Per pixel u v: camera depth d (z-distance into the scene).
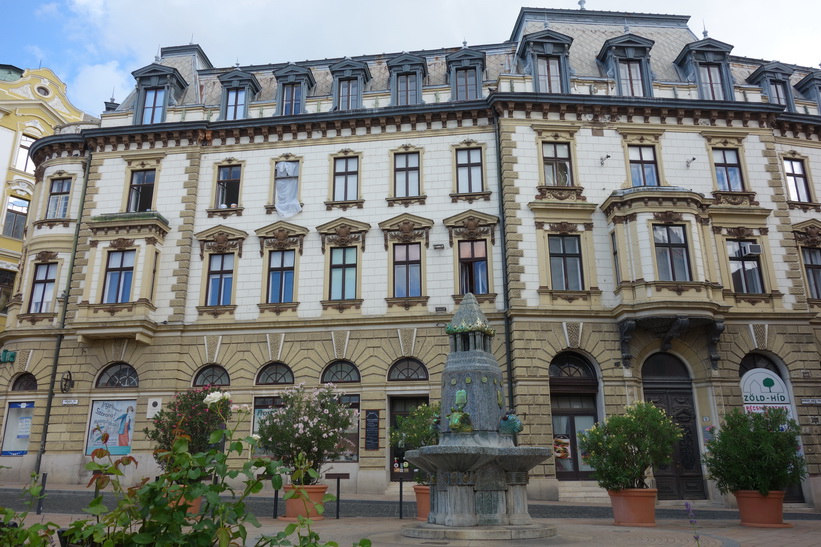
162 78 29.84
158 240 26.55
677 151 26.83
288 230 26.50
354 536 11.08
